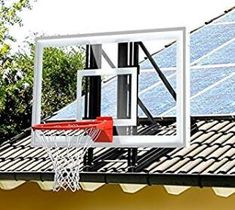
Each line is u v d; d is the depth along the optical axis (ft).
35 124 23.94
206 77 27.22
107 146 22.86
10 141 27.71
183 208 22.99
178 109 22.52
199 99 26.08
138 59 23.70
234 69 26.99
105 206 24.18
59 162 23.18
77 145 23.09
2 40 53.01
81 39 23.95
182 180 20.97
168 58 28.25
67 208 24.81
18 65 54.34
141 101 25.44
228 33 29.35
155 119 25.31
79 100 24.14
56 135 23.41
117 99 23.56
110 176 21.90
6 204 25.91
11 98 53.72
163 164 22.34
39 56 24.38
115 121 23.29
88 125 22.95
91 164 22.99
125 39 23.47
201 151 23.06
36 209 25.36
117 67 23.73
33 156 25.38
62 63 59.16
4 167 24.53
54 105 57.98
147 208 23.50
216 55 28.09
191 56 28.84
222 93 25.95
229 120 25.11
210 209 22.61
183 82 22.58
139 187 22.33
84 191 24.59
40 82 24.29
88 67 24.13
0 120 53.57
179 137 22.36
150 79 27.63
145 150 24.08
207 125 25.03
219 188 20.83
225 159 22.04
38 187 25.41
